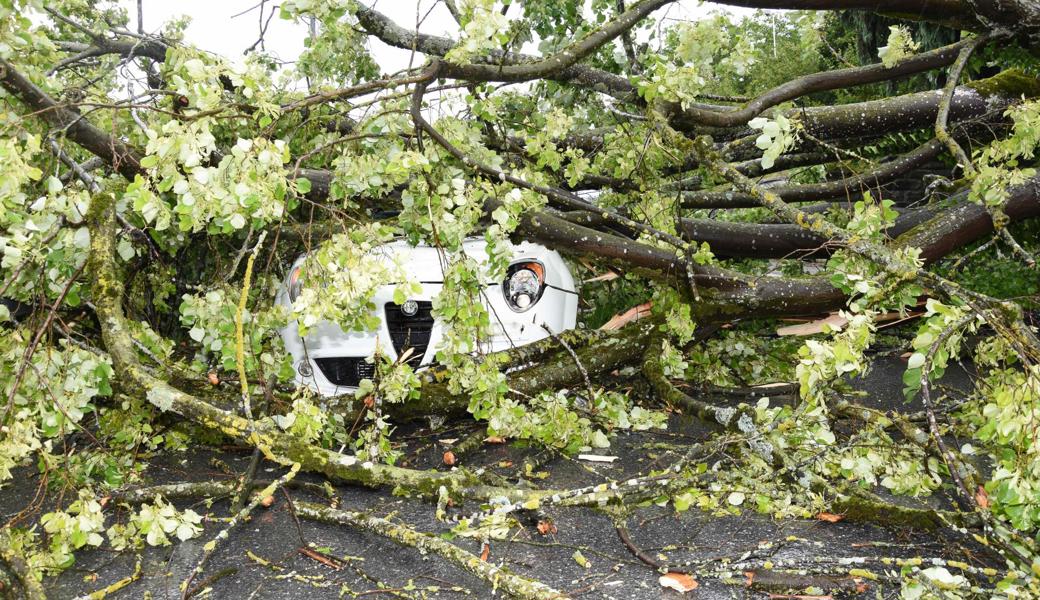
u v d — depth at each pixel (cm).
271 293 453
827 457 332
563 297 477
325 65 465
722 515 317
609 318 619
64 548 267
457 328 353
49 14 493
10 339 316
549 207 531
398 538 279
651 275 471
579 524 312
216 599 258
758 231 582
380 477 337
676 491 324
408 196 346
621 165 479
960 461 304
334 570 276
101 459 336
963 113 565
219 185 279
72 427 334
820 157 704
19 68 324
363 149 394
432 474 336
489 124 507
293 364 443
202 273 527
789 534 296
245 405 324
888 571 260
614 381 495
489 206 429
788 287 476
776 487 324
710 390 504
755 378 522
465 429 452
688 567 267
